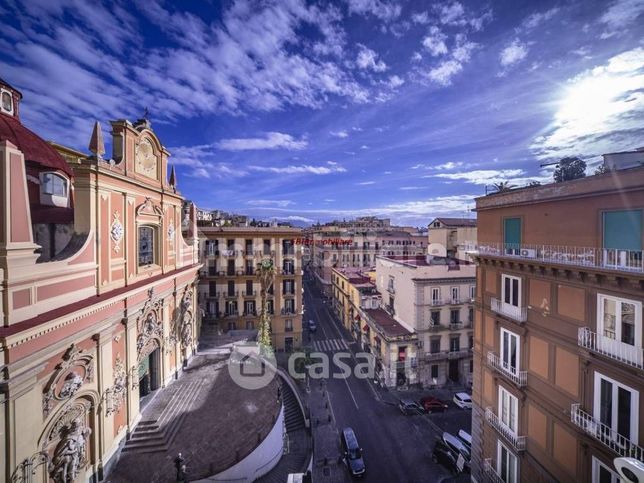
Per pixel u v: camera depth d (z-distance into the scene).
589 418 11.33
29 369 10.18
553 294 13.07
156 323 20.80
